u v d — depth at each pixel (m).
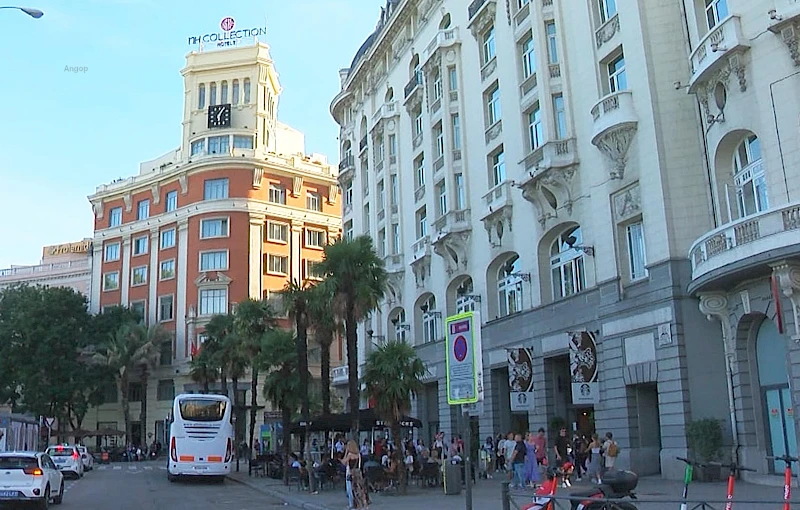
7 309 68.12
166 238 72.62
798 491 17.84
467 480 12.40
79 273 82.69
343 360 71.94
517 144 34.03
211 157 69.81
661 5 25.33
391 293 49.06
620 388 26.08
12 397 66.31
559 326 30.55
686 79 24.66
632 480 10.67
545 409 31.30
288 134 80.25
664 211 24.03
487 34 37.84
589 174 28.95
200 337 67.31
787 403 20.52
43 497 20.30
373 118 52.81
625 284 26.22
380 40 50.34
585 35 29.05
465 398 11.73
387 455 28.77
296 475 29.89
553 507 11.05
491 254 36.47
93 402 67.69
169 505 23.12
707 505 9.73
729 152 22.09
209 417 35.03
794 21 18.83
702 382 23.03
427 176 43.53
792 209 18.22
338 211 76.38
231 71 75.06
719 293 22.30
